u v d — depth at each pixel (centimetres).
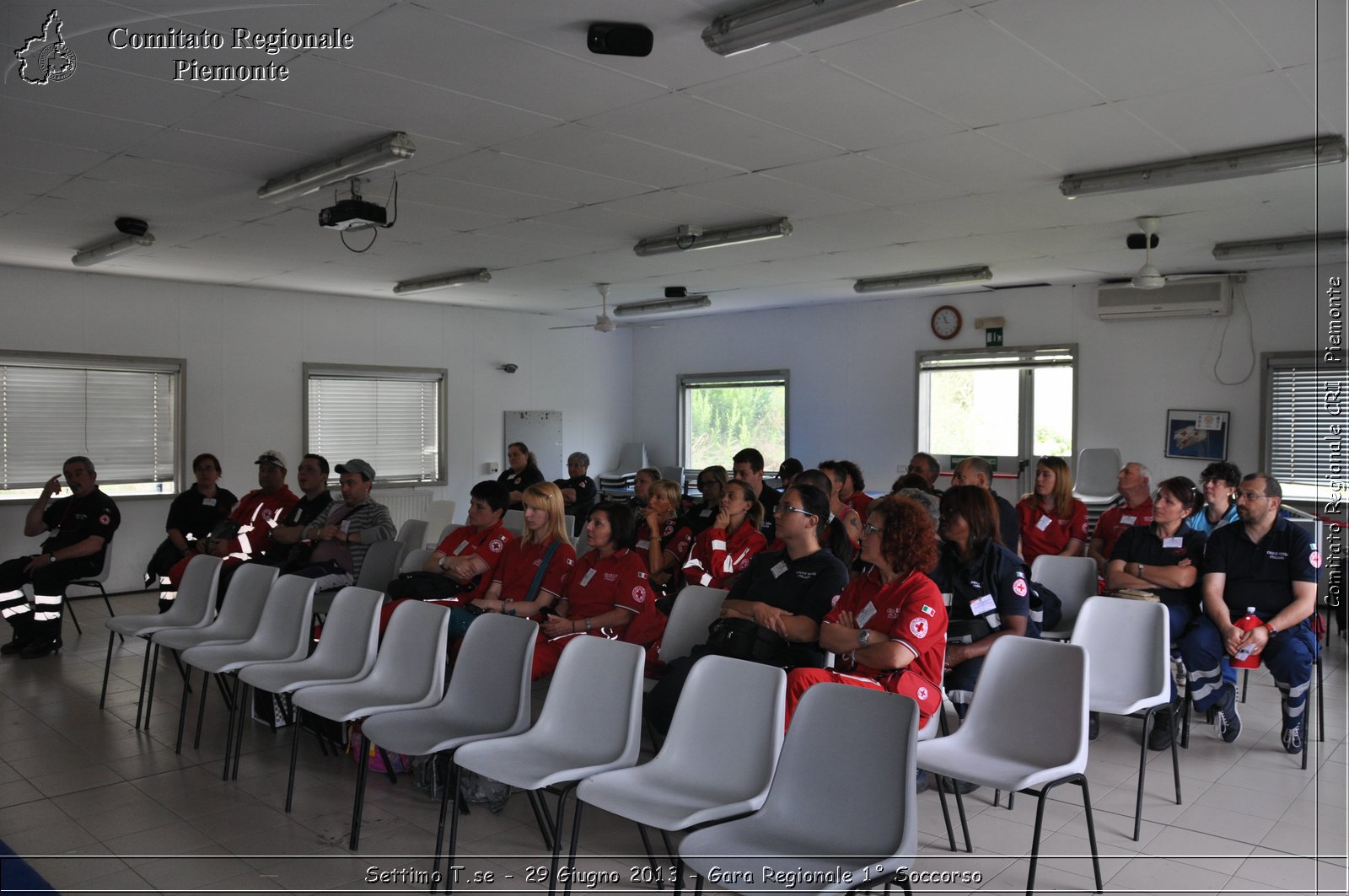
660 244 716
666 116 432
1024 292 973
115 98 404
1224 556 461
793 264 835
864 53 358
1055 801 380
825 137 462
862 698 249
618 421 1316
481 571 478
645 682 395
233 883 310
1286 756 434
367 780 405
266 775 411
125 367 889
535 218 647
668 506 582
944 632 338
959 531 404
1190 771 414
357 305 1049
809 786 251
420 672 369
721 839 245
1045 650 307
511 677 335
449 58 363
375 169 524
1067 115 428
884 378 1074
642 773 281
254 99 406
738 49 330
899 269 861
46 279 842
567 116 432
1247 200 587
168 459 923
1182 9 319
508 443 1184
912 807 232
